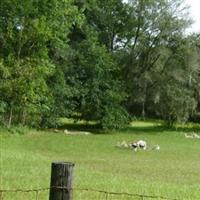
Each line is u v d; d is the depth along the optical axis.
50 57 78.94
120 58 87.62
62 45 72.88
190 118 97.50
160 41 87.38
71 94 78.94
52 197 10.81
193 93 89.81
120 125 82.06
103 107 81.56
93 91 81.19
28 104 67.19
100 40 89.00
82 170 32.56
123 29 88.25
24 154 39.66
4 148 44.78
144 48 87.38
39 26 65.56
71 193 10.86
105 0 87.62
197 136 79.88
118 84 83.81
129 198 21.59
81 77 81.69
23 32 65.50
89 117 82.12
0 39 66.25
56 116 77.62
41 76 66.25
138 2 86.75
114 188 24.48
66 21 69.56
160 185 26.89
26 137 62.00
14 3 65.00
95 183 25.91
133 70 87.62
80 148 54.66
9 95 64.25
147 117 103.00
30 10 65.69
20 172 28.72
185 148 60.31
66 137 66.56
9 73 62.59
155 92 87.50
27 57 65.69
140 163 42.19
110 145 59.66
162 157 48.59
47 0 66.81
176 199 21.33
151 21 86.88
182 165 41.72
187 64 87.31
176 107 87.94
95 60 81.31
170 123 91.38
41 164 33.59
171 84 87.56
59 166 10.81
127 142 62.75
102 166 38.66
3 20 66.25
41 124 76.25
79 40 83.19
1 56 66.25
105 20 88.06
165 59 87.31
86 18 85.75
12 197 20.25
